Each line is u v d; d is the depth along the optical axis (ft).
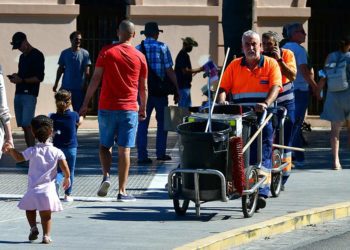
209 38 193.77
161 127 137.90
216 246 78.23
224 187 86.17
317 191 107.76
